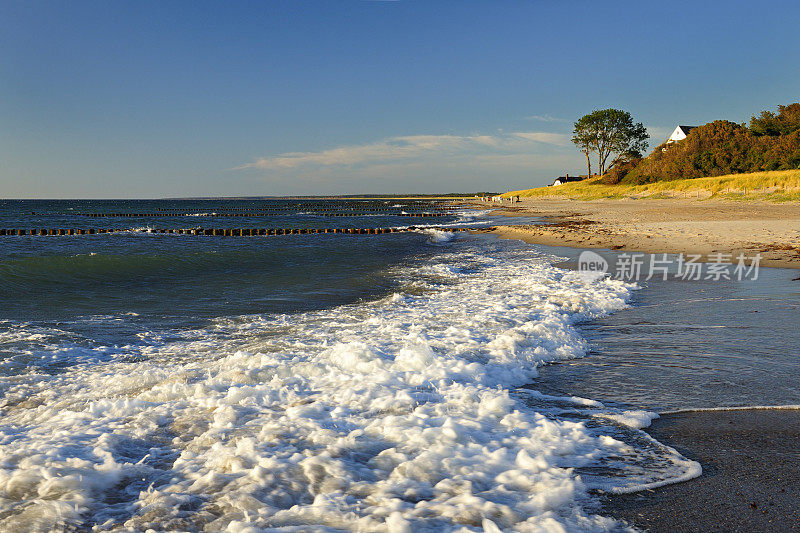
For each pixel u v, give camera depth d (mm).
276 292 11414
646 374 5492
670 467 3469
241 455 3539
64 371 5980
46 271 13867
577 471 3396
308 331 7711
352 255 19062
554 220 37406
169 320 8703
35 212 80688
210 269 15211
